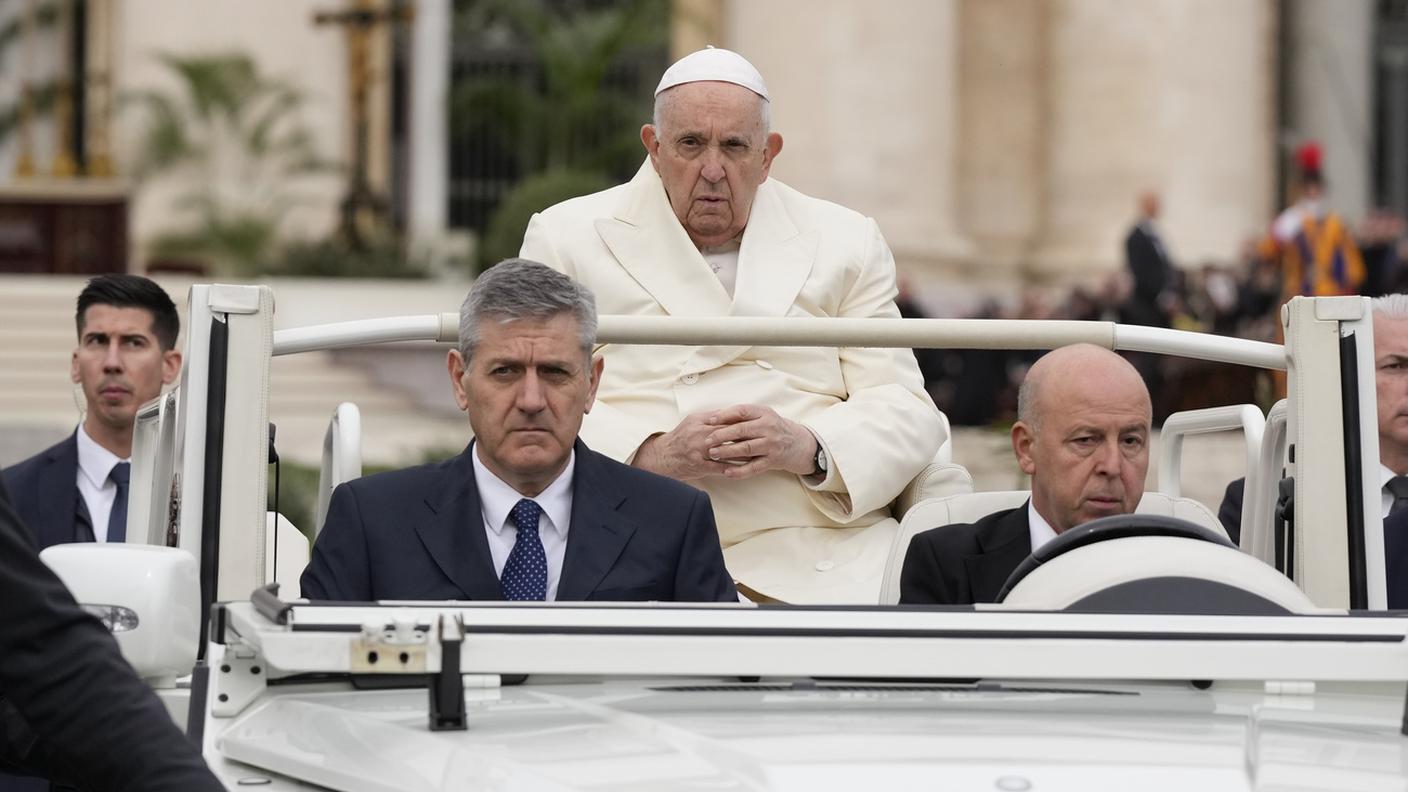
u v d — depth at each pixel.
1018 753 8.53
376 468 59.34
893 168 88.88
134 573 10.31
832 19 88.38
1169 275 69.19
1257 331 68.88
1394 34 114.69
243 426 12.48
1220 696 9.97
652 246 17.95
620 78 113.12
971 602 14.71
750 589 16.67
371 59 99.88
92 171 94.19
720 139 17.55
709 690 10.01
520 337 13.28
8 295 80.81
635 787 8.08
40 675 8.09
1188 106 91.62
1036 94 100.25
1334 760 8.41
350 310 82.69
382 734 9.09
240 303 12.57
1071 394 14.12
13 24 109.50
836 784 8.08
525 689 10.04
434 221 108.44
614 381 17.70
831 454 16.73
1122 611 10.31
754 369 17.62
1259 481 15.40
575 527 13.72
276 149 93.56
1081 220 93.69
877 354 17.94
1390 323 19.97
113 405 22.17
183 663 10.45
